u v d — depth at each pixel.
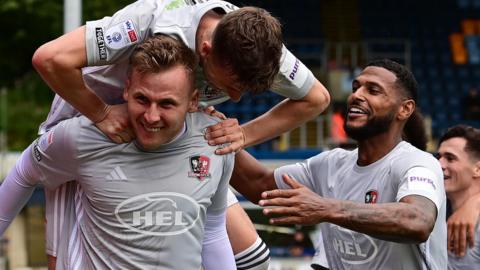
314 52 20.66
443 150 4.51
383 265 3.59
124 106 2.98
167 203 2.98
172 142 2.99
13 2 20.34
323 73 19.38
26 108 16.83
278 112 3.47
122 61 3.03
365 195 3.64
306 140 17.22
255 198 4.12
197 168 3.03
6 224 3.31
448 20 22.12
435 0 22.52
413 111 3.73
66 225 3.19
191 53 2.87
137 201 2.97
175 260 3.01
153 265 3.00
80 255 3.11
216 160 3.10
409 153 3.57
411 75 3.70
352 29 21.78
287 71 3.31
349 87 17.41
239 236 3.84
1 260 12.11
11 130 16.14
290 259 8.43
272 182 4.05
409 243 3.21
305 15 22.12
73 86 2.91
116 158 2.97
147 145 2.87
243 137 3.27
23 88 17.62
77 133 2.97
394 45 21.17
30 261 13.13
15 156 13.45
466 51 21.16
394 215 3.10
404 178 3.43
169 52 2.79
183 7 3.02
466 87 20.14
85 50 2.91
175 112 2.82
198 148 3.05
